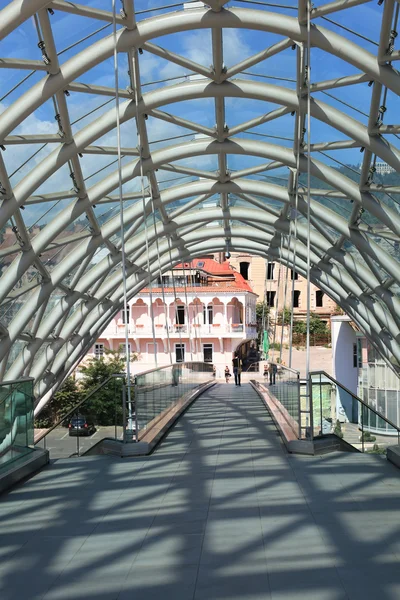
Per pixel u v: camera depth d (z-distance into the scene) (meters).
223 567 7.57
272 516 9.71
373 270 30.23
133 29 19.22
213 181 30.75
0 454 12.22
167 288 72.75
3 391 12.45
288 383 18.66
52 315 32.00
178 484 12.22
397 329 34.28
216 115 24.88
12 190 22.33
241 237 39.25
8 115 19.30
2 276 25.38
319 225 31.12
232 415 24.34
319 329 82.56
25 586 7.23
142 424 17.11
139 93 22.56
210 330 72.56
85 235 29.33
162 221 34.56
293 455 15.01
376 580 6.99
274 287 91.12
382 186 23.98
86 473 13.61
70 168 24.66
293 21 18.69
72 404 47.75
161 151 26.80
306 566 7.48
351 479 12.20
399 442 15.58
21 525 9.74
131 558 8.03
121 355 69.50
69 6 17.31
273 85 22.17
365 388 48.44
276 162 28.27
